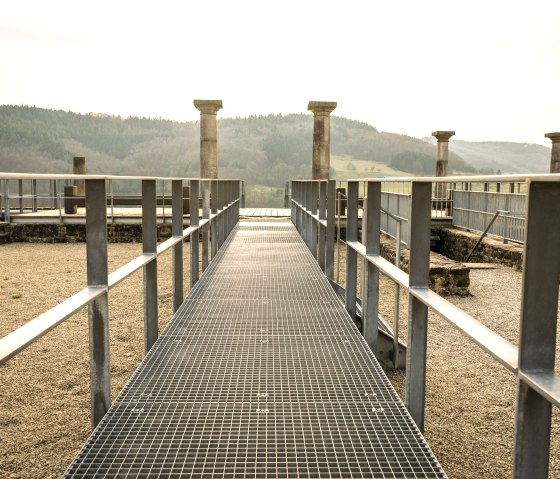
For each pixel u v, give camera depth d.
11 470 3.18
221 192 9.43
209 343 4.10
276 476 2.31
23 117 179.12
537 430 1.52
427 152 193.50
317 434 2.68
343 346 4.04
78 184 20.47
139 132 186.38
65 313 2.22
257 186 159.88
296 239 10.62
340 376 3.45
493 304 7.74
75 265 11.19
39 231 15.05
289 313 4.96
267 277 6.65
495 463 3.30
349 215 4.86
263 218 17.19
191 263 6.19
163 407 2.98
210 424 2.78
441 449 3.48
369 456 2.48
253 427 2.75
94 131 184.12
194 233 6.18
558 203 1.45
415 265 2.65
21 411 4.00
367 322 3.99
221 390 3.22
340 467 2.39
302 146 175.12
